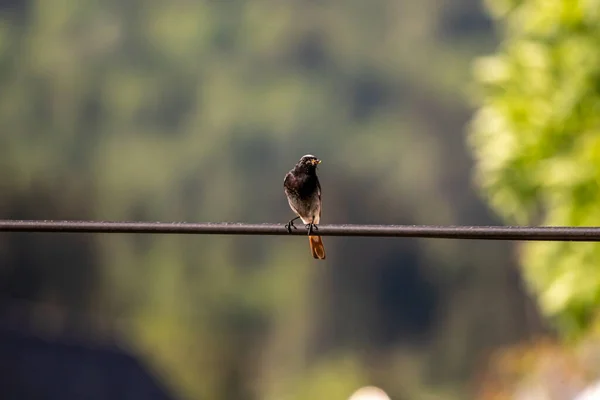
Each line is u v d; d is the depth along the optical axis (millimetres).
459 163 55688
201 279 51844
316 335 54062
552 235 7406
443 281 55406
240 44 61844
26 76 55844
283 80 60125
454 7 61562
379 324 55312
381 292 55656
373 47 61094
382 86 60031
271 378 51594
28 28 58031
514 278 53719
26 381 28250
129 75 59031
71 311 45281
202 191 55250
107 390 29453
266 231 7863
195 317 50812
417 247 55781
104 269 47656
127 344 33719
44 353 29578
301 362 53125
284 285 53688
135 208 53250
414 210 55000
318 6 62500
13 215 47344
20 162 49344
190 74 60406
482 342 53750
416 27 61250
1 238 45281
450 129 57000
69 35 58562
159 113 58188
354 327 55000
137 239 50812
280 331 53188
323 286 54938
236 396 47656
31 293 45625
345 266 55562
